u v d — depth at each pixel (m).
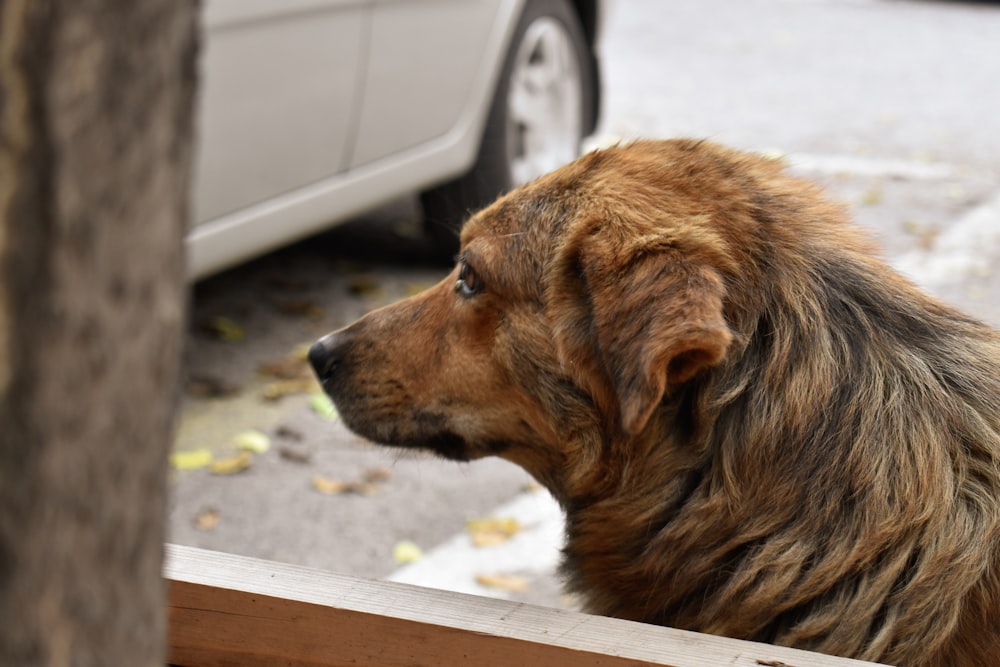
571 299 2.08
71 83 0.84
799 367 1.99
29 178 0.84
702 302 1.81
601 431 2.12
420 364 2.38
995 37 14.38
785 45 13.48
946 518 1.89
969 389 2.02
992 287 6.09
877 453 1.92
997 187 8.14
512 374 2.22
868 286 2.12
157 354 0.95
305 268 6.27
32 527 0.90
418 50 5.18
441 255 6.40
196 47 0.95
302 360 5.16
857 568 1.89
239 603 1.62
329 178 4.88
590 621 1.59
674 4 16.02
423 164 5.43
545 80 6.37
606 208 2.07
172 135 0.92
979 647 1.87
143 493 0.98
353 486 4.25
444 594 1.64
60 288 0.86
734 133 9.33
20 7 0.82
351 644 1.60
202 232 4.27
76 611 0.95
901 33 14.52
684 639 1.57
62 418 0.89
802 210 2.19
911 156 8.93
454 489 4.33
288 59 4.45
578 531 2.27
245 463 4.32
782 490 1.95
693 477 2.06
